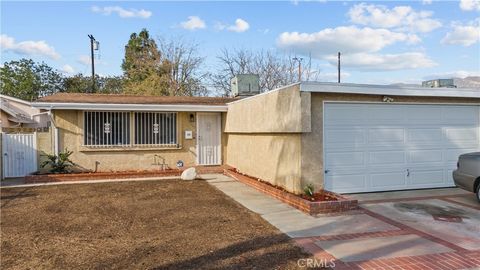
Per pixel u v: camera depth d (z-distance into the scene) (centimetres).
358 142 949
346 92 891
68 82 3762
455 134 1045
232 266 471
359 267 471
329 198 825
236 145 1416
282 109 945
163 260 493
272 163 1059
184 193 1019
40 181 1227
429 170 1019
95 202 893
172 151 1485
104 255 515
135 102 1425
